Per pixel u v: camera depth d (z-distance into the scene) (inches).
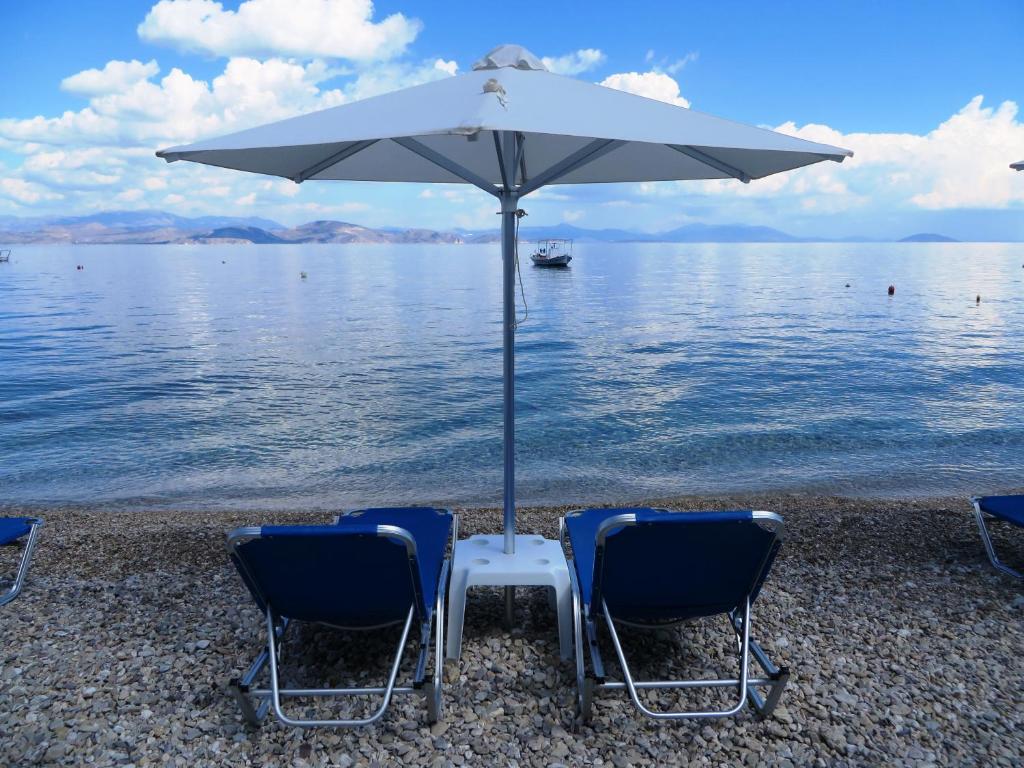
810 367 741.3
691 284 2714.1
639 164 141.4
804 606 142.9
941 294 2161.7
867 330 1152.2
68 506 296.8
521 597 146.2
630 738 98.0
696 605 105.4
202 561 175.8
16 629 135.5
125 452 395.2
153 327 1232.2
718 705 106.0
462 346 948.6
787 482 322.0
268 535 91.8
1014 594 149.3
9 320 1366.9
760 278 3211.1
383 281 3100.4
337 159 132.5
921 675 115.1
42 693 110.8
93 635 132.4
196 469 357.7
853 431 433.1
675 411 501.4
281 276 3609.7
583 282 2859.3
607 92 98.0
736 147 80.6
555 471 344.8
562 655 118.0
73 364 784.3
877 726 100.6
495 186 111.2
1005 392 583.5
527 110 79.6
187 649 126.3
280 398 569.6
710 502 273.9
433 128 71.8
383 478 336.2
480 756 94.0
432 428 450.0
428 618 109.1
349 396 576.4
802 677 114.3
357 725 95.3
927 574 161.0
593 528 135.3
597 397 562.6
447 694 109.3
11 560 179.8
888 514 215.0
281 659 121.7
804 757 93.4
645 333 1108.5
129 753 95.1
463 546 128.6
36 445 413.7
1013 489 308.2
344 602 101.6
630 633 130.7
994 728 100.1
